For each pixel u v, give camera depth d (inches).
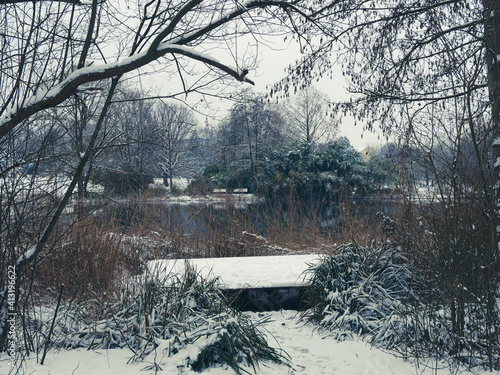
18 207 140.3
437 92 258.7
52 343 143.8
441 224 164.7
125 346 149.9
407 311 163.0
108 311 164.1
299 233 350.6
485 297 139.4
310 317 192.7
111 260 204.1
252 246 332.5
